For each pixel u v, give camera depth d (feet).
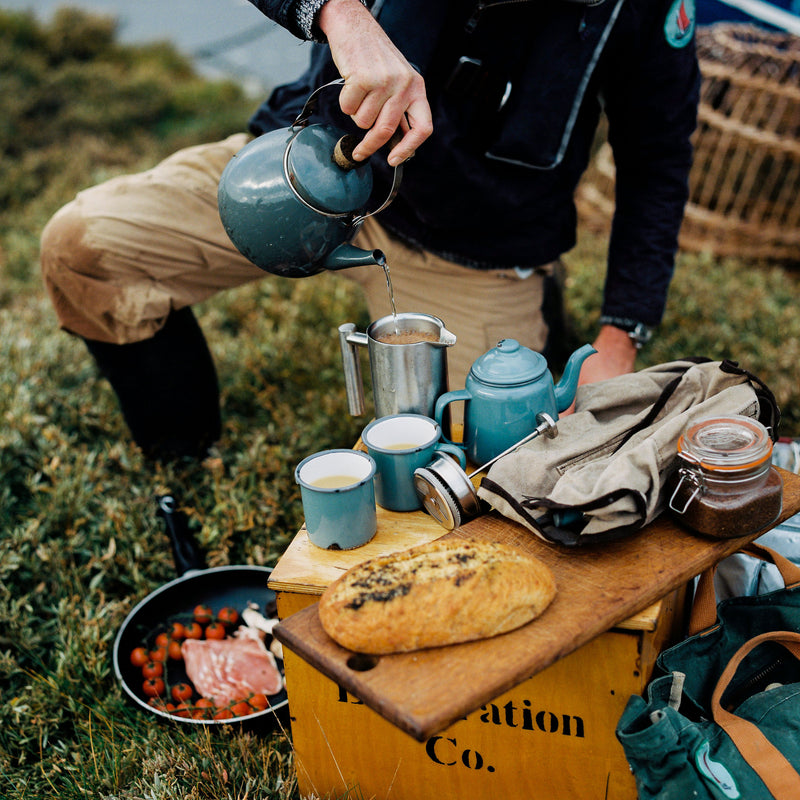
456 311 8.32
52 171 20.99
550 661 4.36
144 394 8.75
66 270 7.98
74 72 27.63
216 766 5.66
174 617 7.34
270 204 5.49
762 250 14.14
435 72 6.83
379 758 5.51
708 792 4.58
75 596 7.31
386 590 4.45
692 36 7.21
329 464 5.59
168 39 32.63
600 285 12.62
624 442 5.53
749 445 4.98
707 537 5.12
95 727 6.32
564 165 7.62
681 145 7.61
